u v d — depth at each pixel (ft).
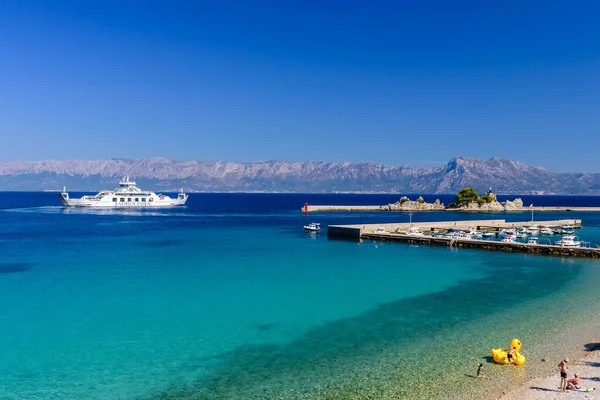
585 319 124.57
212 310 136.15
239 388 84.43
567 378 85.81
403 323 123.24
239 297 151.84
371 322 124.26
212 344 107.65
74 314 131.54
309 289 163.84
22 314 131.23
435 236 326.44
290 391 82.74
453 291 161.38
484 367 92.02
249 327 120.26
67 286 167.73
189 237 343.87
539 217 619.67
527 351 100.53
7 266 210.59
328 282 176.35
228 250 271.08
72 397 81.71
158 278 183.21
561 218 597.93
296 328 119.34
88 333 115.24
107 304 142.51
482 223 424.46
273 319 127.34
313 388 83.82
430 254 258.16
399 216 635.25
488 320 124.98
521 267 213.46
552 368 90.99
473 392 80.89
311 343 108.06
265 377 89.10
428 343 107.04
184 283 173.68
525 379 85.97
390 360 96.63
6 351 102.99
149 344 107.55
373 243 312.09
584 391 80.48
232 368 93.66
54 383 87.15
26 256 242.37
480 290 163.12
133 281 177.17
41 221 497.05
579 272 200.13
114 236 347.15
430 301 146.82
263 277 186.29
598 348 101.86
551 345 104.17
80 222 486.79
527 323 121.60
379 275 191.62
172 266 212.23
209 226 447.42
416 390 82.12
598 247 258.98
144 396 81.97
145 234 364.17
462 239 295.89
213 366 94.84
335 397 80.02
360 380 86.84
